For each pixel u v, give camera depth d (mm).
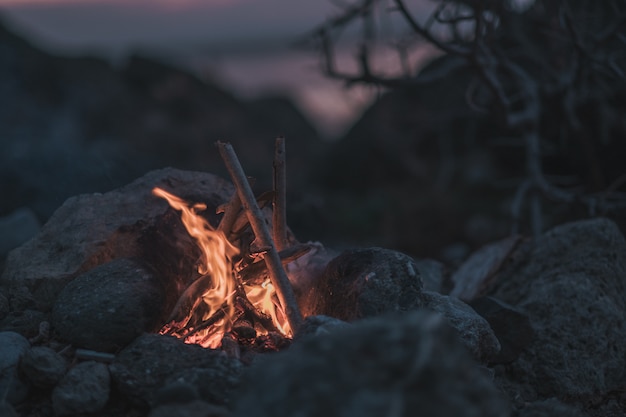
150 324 3176
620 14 5715
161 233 3801
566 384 3678
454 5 5863
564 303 4004
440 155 12406
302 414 1841
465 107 8242
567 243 4453
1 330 3328
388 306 3221
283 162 3584
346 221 11008
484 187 10992
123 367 2934
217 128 23219
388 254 3365
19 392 2977
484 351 3434
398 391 1800
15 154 8234
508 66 6121
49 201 6781
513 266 4656
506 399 3227
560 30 5719
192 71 25734
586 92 6406
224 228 3549
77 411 2857
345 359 1903
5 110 17734
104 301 3152
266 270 3561
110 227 3787
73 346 3145
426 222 10703
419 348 1852
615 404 3730
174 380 2852
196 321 3438
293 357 2012
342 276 3416
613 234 4367
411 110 11133
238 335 3277
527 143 6441
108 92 22562
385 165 13289
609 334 3916
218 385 2793
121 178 6852
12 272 3721
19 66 21688
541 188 6270
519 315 3773
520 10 6297
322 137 24625
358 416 1775
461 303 3559
